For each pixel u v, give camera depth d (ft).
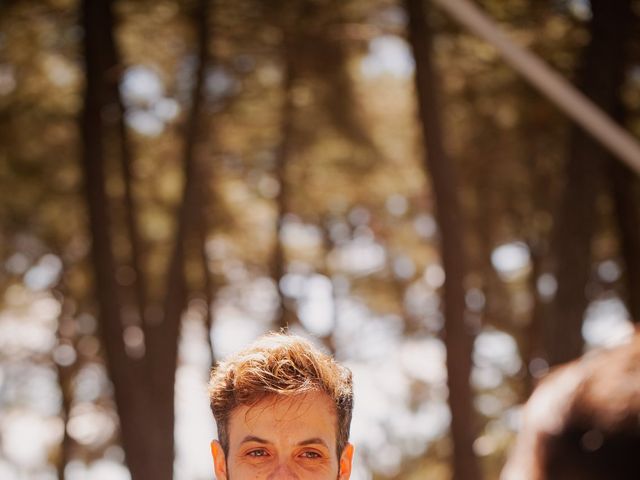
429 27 53.42
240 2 59.88
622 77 49.26
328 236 82.84
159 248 72.02
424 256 85.76
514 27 53.83
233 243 80.53
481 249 72.95
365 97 71.97
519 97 59.72
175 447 57.26
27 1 60.44
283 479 6.23
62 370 84.48
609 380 3.19
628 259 56.39
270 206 78.38
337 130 71.00
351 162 73.72
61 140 66.59
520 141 62.69
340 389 6.46
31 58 63.72
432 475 83.97
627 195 56.08
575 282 46.60
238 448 6.30
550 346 46.70
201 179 69.41
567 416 3.20
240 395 6.31
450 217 52.60
